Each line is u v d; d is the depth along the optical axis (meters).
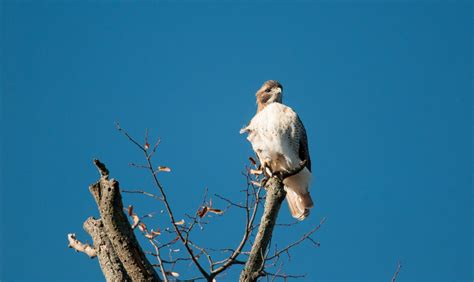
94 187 9.59
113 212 9.53
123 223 9.63
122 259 9.77
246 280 10.44
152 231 10.16
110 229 9.62
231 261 10.48
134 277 9.77
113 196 9.45
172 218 10.17
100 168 9.52
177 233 10.20
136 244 9.76
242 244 10.55
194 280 10.36
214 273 10.37
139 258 9.76
